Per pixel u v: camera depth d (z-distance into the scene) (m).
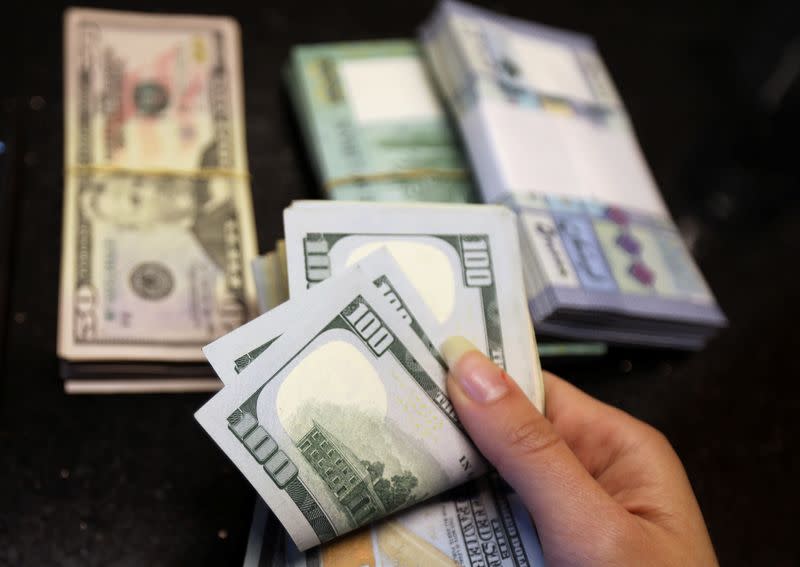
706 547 0.57
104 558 0.61
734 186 0.95
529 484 0.53
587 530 0.52
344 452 0.53
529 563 0.57
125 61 0.81
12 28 0.83
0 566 0.59
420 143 0.80
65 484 0.63
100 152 0.75
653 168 0.96
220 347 0.53
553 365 0.77
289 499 0.52
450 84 0.81
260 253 0.77
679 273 0.76
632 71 1.04
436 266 0.60
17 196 0.74
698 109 1.02
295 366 0.53
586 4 1.09
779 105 1.00
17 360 0.67
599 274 0.71
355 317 0.55
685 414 0.77
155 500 0.64
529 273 0.70
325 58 0.84
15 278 0.70
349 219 0.60
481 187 0.76
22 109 0.79
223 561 0.62
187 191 0.76
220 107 0.81
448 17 0.83
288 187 0.82
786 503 0.75
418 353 0.55
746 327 0.85
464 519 0.58
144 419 0.67
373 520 0.54
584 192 0.77
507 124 0.77
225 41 0.85
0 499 0.61
